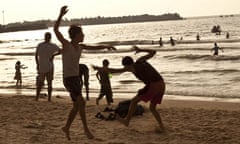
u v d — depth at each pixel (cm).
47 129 829
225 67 2966
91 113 1055
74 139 731
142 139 749
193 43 6438
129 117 802
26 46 9969
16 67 2183
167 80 2309
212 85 2034
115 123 909
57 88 2019
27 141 709
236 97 1608
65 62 662
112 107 1169
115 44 7225
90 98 1507
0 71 3450
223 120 953
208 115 1030
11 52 6950
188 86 2023
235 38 7300
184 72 2692
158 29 17975
